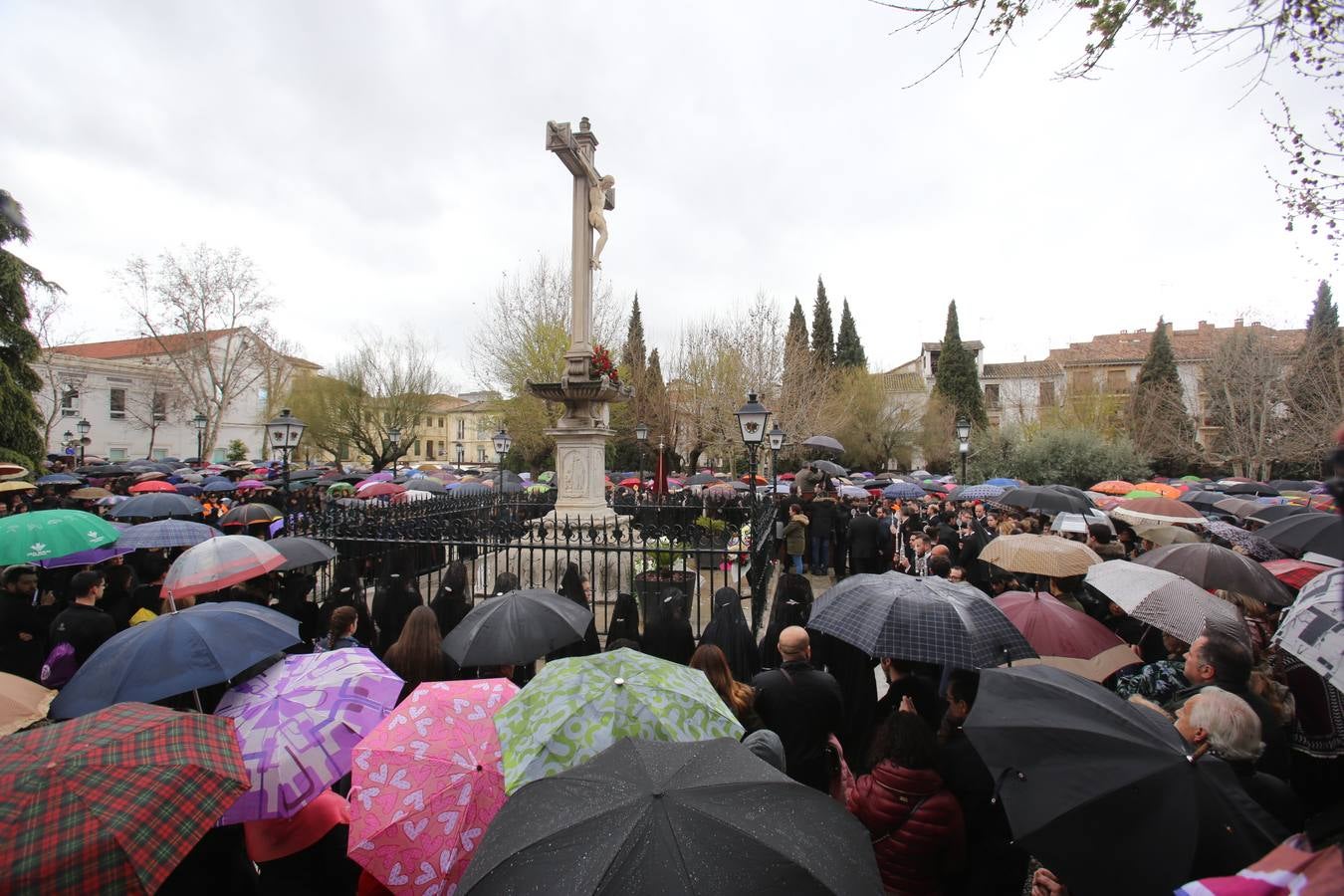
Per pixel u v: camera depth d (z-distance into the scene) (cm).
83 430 3073
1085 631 418
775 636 564
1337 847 133
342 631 479
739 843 176
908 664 423
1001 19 395
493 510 1199
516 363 3216
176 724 229
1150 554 547
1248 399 2531
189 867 254
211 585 490
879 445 4419
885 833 286
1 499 1153
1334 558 525
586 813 189
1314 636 245
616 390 1032
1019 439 3094
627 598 588
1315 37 380
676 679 316
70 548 570
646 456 3444
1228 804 206
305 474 2017
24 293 1886
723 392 3203
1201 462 3206
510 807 209
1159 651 522
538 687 301
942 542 966
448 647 424
